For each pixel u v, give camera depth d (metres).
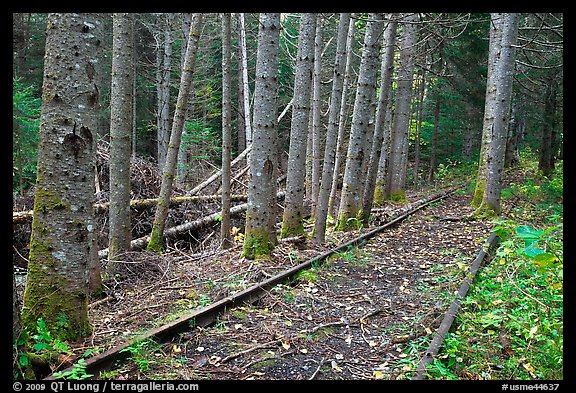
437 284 6.39
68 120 4.01
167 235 9.16
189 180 15.59
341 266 7.34
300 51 8.16
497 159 11.27
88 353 3.94
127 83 7.05
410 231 10.23
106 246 8.66
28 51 16.27
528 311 4.92
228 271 6.84
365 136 9.88
